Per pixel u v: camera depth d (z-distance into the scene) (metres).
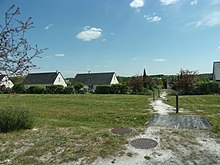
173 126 8.27
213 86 29.61
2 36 3.16
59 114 12.28
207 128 7.72
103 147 5.70
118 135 6.75
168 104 16.86
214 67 39.19
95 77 56.41
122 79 57.88
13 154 5.38
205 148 5.60
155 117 10.34
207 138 6.41
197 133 6.92
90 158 5.04
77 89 44.94
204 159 4.94
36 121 9.72
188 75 19.11
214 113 11.66
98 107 15.87
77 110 14.07
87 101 20.03
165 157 5.06
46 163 4.83
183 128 7.77
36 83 54.91
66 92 40.25
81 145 5.89
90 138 6.49
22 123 7.93
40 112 12.99
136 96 26.67
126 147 5.70
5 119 7.68
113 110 13.77
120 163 4.79
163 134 6.80
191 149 5.54
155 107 15.02
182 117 10.12
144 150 5.48
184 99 21.06
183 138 6.40
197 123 8.71
